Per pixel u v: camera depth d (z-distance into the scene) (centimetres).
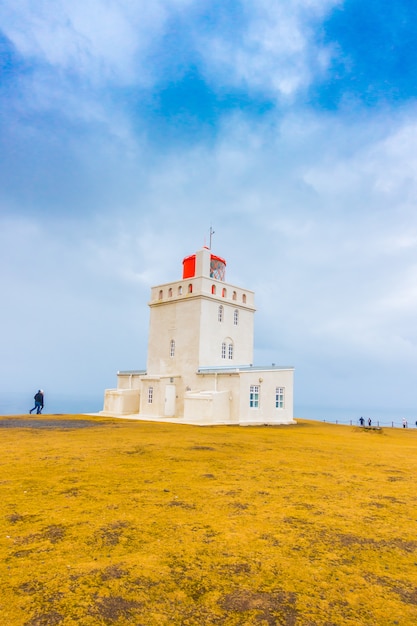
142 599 471
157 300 3669
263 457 1321
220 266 3784
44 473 1021
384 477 1082
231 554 589
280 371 3036
